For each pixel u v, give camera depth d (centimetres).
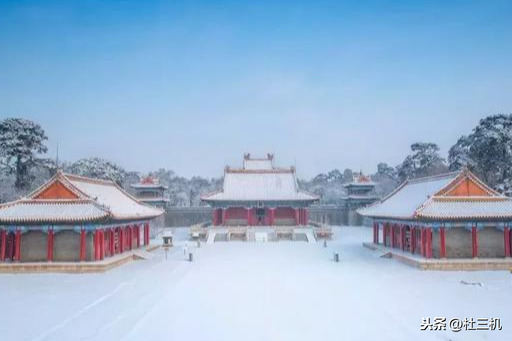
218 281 4094
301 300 3297
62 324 2681
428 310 2986
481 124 10156
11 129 9831
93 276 4412
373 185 11406
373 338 2414
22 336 2469
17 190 9875
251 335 2472
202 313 2933
